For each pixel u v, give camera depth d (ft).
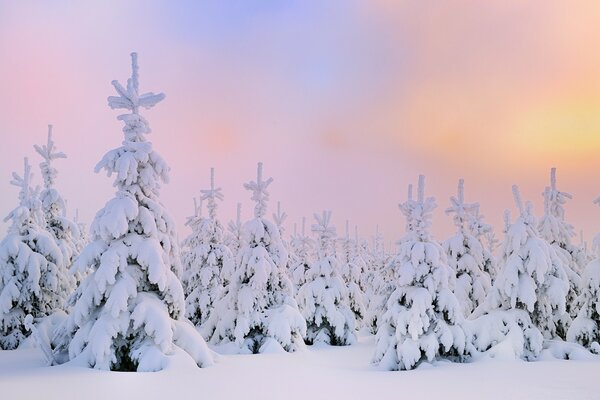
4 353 61.87
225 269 87.10
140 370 44.14
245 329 74.28
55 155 78.89
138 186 51.93
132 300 48.47
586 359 57.36
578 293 77.77
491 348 57.00
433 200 60.80
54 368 45.16
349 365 58.65
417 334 54.03
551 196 92.58
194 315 98.78
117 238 49.80
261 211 82.48
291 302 78.74
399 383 41.47
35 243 71.82
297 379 43.62
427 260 57.82
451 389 38.17
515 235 63.57
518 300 63.00
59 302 72.38
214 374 45.01
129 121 52.54
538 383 40.68
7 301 66.90
